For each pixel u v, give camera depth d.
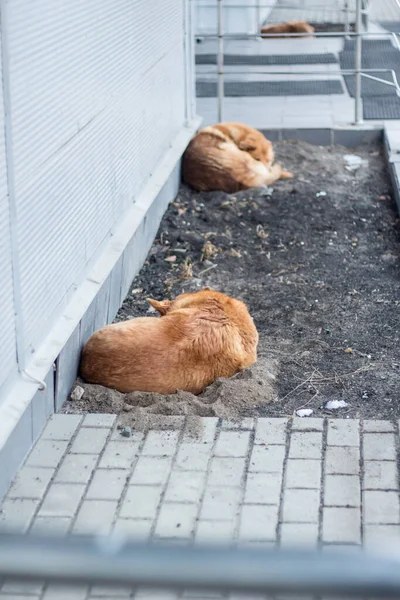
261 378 4.32
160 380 4.23
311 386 4.34
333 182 6.87
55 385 4.11
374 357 4.58
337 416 4.11
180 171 6.81
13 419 3.66
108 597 3.27
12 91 3.70
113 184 4.94
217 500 3.65
